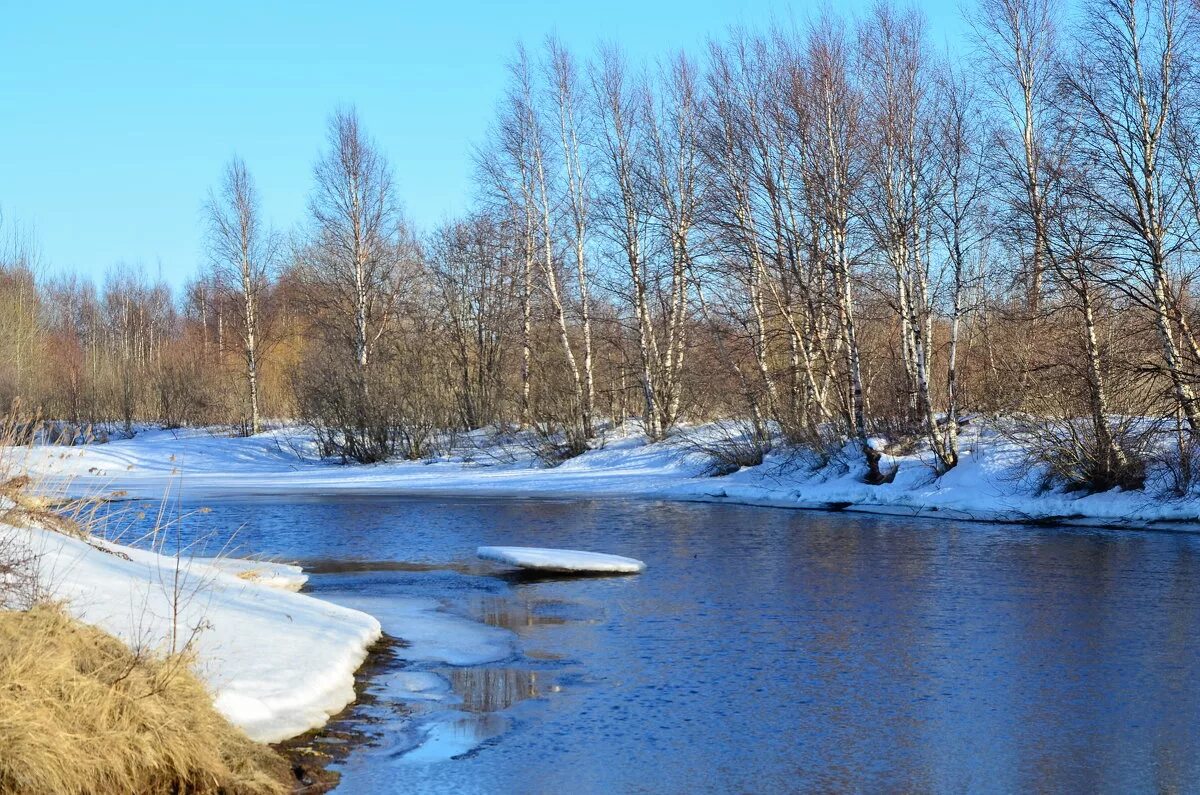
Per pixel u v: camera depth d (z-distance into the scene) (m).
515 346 48.88
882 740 8.14
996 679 9.91
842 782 7.26
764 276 32.47
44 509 10.51
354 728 8.15
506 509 27.09
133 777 6.21
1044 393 25.59
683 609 13.34
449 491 33.41
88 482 36.16
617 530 22.14
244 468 45.28
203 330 82.06
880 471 28.23
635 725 8.49
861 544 19.56
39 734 5.95
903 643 11.38
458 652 10.84
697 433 37.94
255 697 7.89
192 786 6.38
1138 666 10.35
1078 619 12.58
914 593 14.40
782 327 34.56
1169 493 22.27
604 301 44.84
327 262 52.12
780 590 14.70
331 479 39.56
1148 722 8.56
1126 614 12.84
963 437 29.27
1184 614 12.82
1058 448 24.28
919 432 29.39
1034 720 8.63
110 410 60.75
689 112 39.22
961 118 28.59
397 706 8.78
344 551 18.97
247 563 15.28
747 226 32.88
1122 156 23.52
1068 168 25.38
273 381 60.53
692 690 9.52
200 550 18.64
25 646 6.56
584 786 7.14
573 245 43.09
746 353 34.34
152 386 62.41
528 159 43.00
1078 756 7.76
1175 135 23.12
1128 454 23.28
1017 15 28.86
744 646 11.25
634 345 44.31
